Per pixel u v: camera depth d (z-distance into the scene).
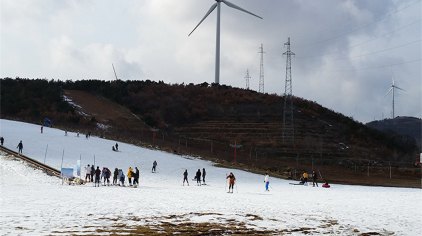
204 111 143.12
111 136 91.06
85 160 56.72
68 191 31.91
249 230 17.58
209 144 103.31
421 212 25.70
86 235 15.04
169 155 73.06
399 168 87.81
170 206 24.45
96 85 159.25
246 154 94.12
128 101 147.62
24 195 27.00
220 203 27.08
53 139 70.94
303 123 129.38
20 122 95.75
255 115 137.12
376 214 24.16
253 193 37.78
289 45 111.94
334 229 18.55
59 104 128.62
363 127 136.12
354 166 88.50
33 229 15.59
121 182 43.59
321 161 91.06
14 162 47.97
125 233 15.80
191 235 16.09
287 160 90.81
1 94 130.50
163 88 164.12
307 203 29.41
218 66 131.75
